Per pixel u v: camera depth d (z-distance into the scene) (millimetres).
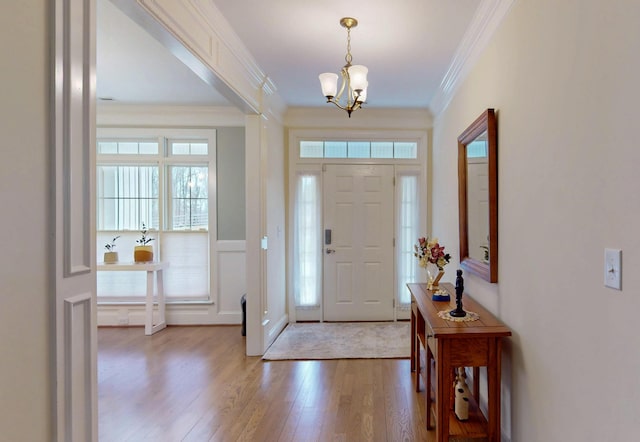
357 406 2436
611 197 1066
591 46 1162
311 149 4461
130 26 2371
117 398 2580
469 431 1839
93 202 1184
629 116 991
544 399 1477
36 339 990
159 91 3672
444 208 3627
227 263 4320
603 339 1105
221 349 3541
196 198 4387
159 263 4066
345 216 4434
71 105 1098
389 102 3977
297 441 2051
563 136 1336
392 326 4215
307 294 4453
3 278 903
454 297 2553
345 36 2490
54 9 1037
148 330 3969
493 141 2031
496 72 2053
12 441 928
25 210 958
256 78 3098
